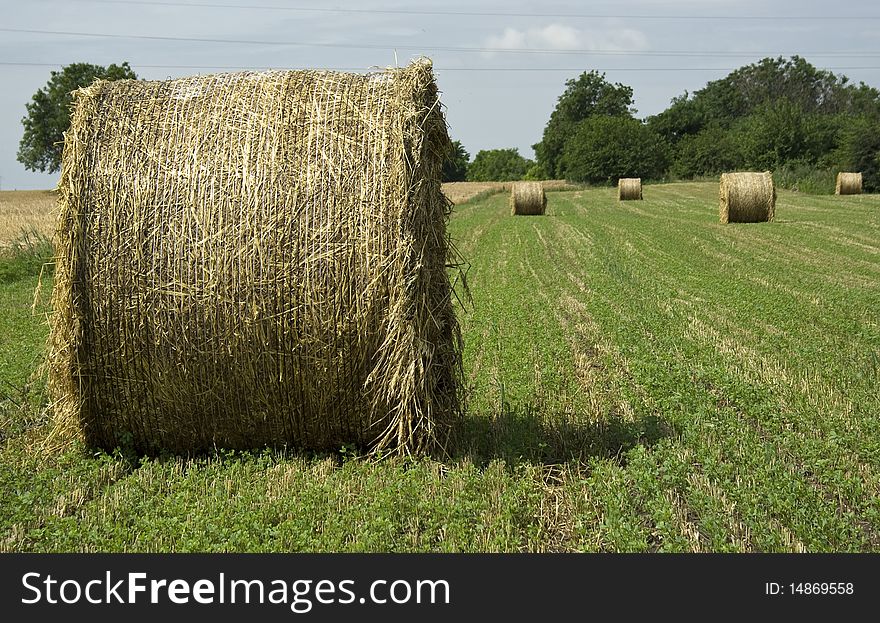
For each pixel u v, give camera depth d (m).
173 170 7.13
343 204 6.98
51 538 5.80
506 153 157.25
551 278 18.50
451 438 7.58
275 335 7.07
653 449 7.54
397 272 6.96
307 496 6.37
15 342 12.37
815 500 6.28
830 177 62.28
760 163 75.12
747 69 134.88
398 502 6.22
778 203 44.59
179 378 7.24
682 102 107.25
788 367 10.30
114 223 7.11
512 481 6.71
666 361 10.66
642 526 6.09
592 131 88.19
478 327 12.91
